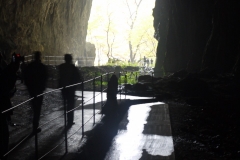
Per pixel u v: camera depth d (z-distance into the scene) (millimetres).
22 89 14914
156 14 36312
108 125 8336
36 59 7496
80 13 49312
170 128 8148
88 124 8328
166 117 9602
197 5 24406
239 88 16109
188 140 7871
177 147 7207
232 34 20203
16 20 29516
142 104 12438
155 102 13281
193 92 15820
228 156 6875
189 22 26422
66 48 43406
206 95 15328
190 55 25828
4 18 27906
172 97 14836
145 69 36500
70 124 8180
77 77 8391
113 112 9406
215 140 8156
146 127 8227
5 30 28016
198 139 8055
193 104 13234
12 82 5488
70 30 45344
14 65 5512
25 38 31547
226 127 9805
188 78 16812
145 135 7414
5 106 5355
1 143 4719
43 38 36312
